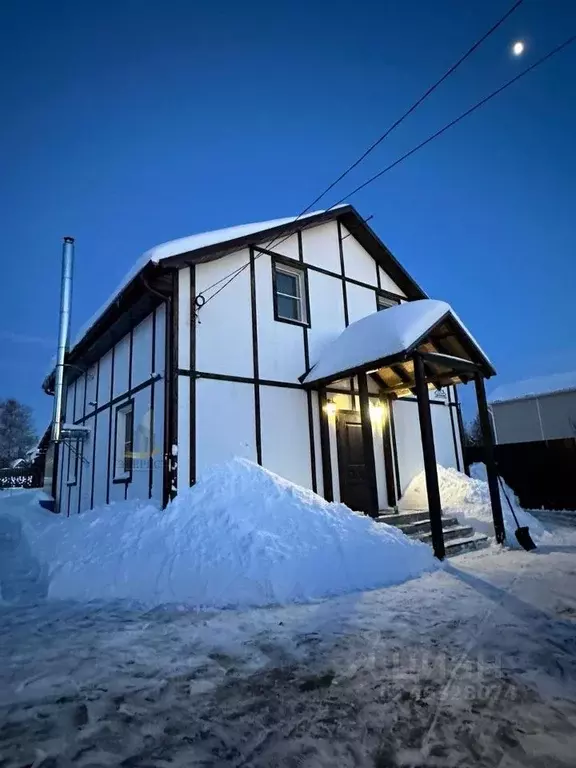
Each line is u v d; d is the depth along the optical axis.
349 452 9.55
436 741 2.28
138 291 8.12
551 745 2.22
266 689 2.87
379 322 8.29
